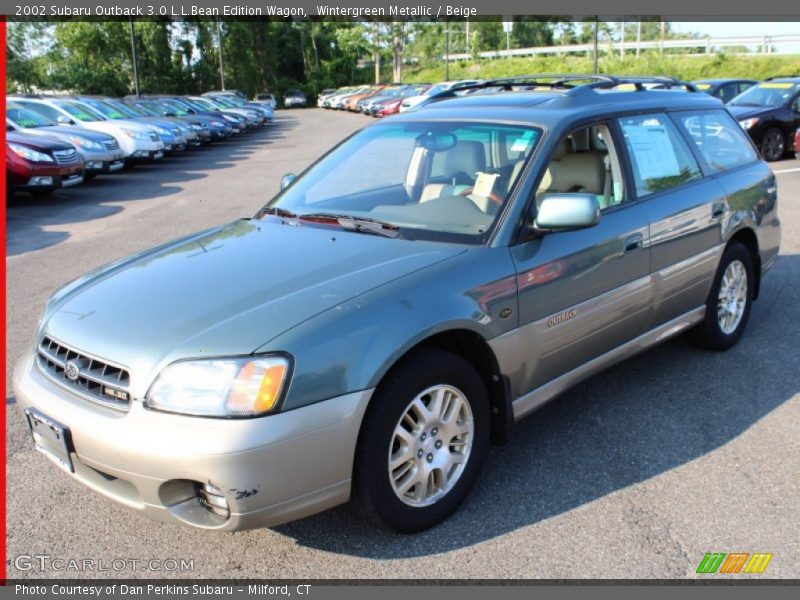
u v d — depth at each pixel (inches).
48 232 396.8
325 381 99.7
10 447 147.3
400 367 109.1
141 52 2287.2
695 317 176.6
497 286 121.0
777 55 1672.0
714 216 172.2
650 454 140.0
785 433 146.7
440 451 117.6
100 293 121.3
